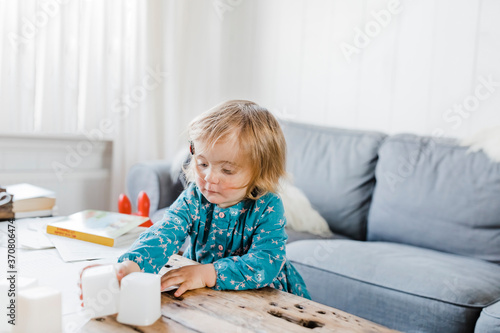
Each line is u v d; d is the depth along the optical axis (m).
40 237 1.01
